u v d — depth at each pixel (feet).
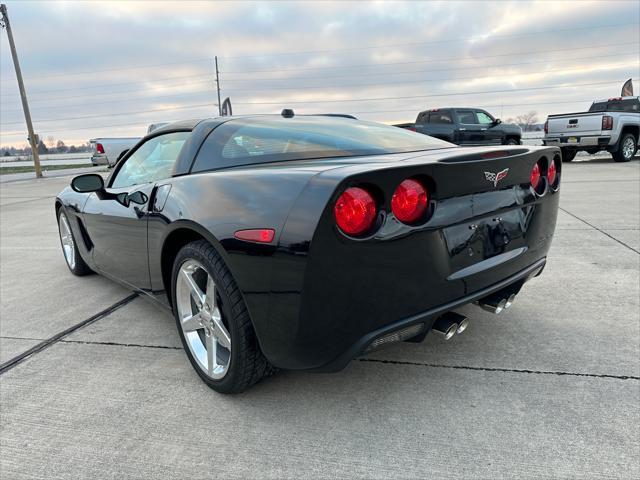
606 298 10.03
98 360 8.30
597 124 42.11
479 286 6.44
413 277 5.63
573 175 34.45
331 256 5.14
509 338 8.38
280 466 5.50
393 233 5.36
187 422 6.39
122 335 9.36
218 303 6.70
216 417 6.47
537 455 5.45
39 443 6.08
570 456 5.41
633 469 5.17
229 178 6.40
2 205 33.12
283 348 5.71
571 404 6.37
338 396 6.84
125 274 9.80
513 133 49.16
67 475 5.49
